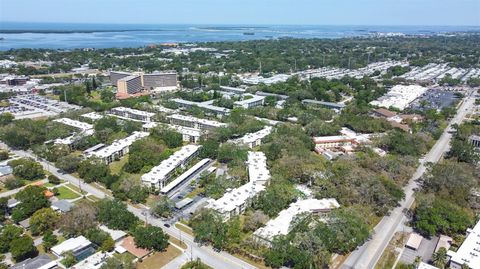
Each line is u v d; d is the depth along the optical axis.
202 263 127.50
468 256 126.06
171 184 183.00
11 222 151.12
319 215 149.88
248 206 162.75
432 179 177.25
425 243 140.50
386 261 130.00
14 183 180.50
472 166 197.62
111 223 145.25
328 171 181.25
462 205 160.12
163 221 155.00
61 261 124.50
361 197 161.50
